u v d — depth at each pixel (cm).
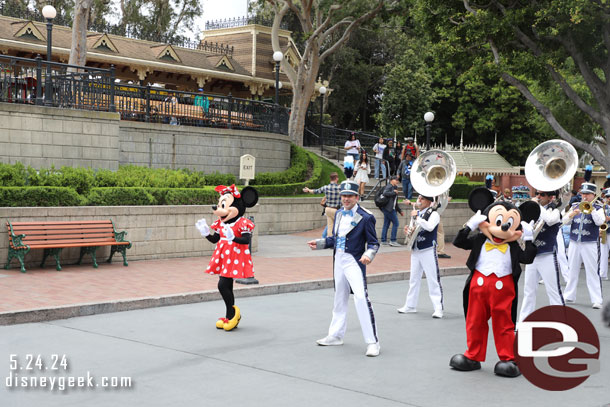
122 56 2998
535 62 2006
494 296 672
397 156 2814
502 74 2080
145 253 1420
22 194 1264
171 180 1639
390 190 1906
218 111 2319
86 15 2233
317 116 3806
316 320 933
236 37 3781
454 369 692
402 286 1316
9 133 1562
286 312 990
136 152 2031
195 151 2184
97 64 3022
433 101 4259
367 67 4300
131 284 1109
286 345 782
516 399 594
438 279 1011
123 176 1559
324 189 1712
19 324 843
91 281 1121
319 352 754
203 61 3444
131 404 555
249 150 2348
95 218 1330
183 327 861
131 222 1391
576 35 1936
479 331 689
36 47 2698
